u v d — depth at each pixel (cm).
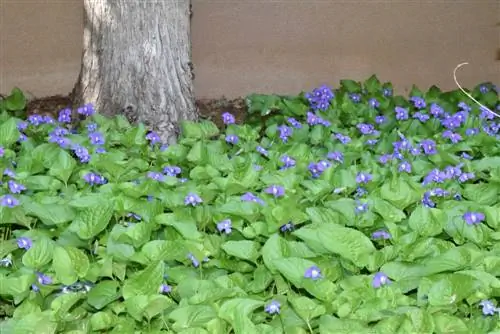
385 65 917
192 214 511
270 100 767
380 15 909
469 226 485
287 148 646
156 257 456
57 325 404
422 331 385
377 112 753
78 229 474
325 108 745
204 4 887
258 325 403
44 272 457
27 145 621
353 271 463
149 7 710
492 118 721
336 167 593
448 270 440
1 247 478
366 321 401
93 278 444
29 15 878
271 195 526
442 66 924
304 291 453
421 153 634
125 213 506
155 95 714
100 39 720
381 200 509
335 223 486
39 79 887
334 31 908
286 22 901
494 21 922
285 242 454
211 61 898
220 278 445
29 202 503
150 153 633
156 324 418
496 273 447
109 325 412
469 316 430
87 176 541
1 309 468
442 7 915
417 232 484
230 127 670
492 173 571
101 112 720
